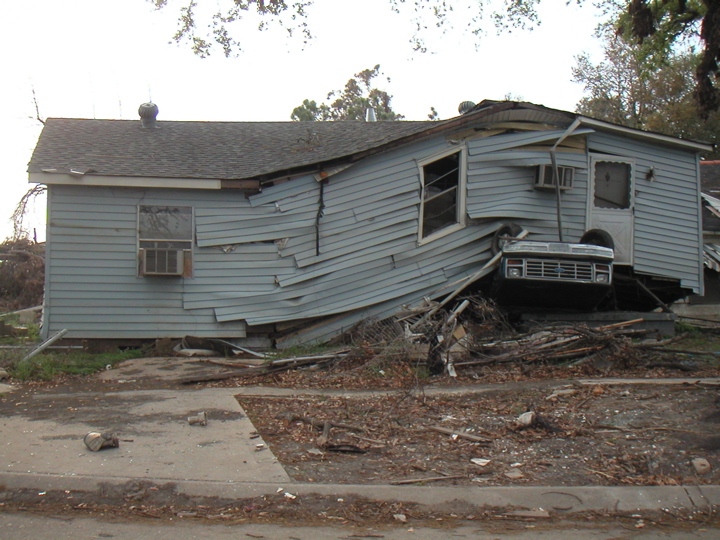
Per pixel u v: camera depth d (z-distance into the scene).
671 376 9.60
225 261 12.57
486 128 13.28
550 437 6.70
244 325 12.64
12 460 5.84
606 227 13.79
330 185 12.78
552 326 11.06
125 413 7.52
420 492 5.35
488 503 5.28
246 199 12.59
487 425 7.12
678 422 6.89
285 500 5.23
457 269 13.22
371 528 4.81
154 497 5.28
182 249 12.46
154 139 14.52
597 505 5.30
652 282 14.50
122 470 5.64
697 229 14.30
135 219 12.32
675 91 35.34
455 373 9.71
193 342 12.23
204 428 6.93
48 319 12.12
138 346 12.48
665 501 5.36
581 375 9.66
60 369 10.23
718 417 6.91
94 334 12.22
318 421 7.15
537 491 5.40
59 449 6.15
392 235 12.98
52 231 12.11
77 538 4.49
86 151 13.14
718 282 18.27
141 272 12.33
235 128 15.98
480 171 13.23
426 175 13.48
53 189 12.10
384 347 10.16
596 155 13.73
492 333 11.20
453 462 6.07
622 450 6.29
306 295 12.72
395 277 12.99
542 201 13.52
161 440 6.48
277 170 12.25
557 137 13.45
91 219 12.23
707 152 14.32
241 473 5.64
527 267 11.38
